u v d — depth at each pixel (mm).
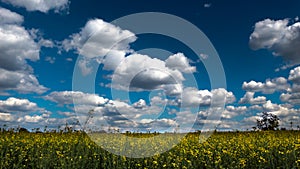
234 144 13336
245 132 19734
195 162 10109
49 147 11805
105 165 10016
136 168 9867
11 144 11844
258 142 13445
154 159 10539
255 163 9930
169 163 10039
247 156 10492
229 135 18156
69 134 16297
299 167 8734
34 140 13305
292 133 18156
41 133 16453
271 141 13125
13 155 10656
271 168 9500
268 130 19891
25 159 10320
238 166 9461
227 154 10883
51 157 10078
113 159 10227
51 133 16547
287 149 11273
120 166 9828
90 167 9984
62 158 10141
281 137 15594
